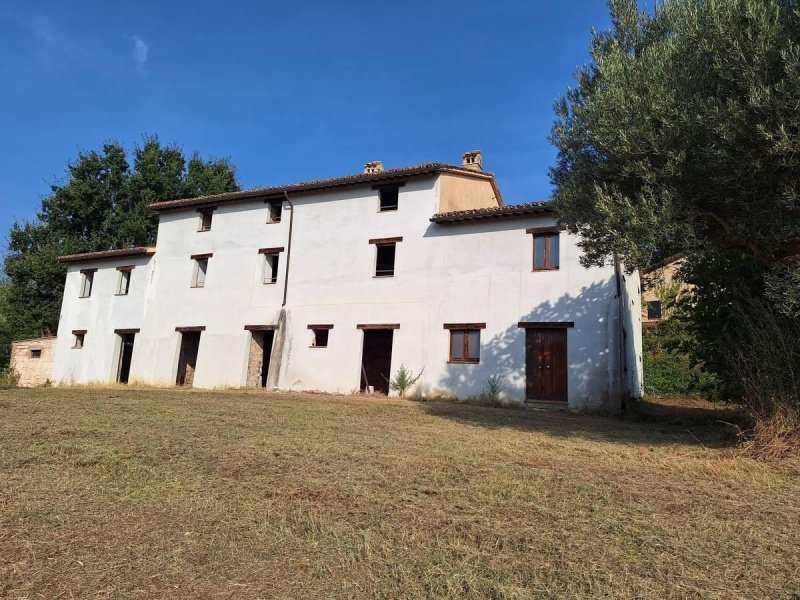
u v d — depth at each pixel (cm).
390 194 2075
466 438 863
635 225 725
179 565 348
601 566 350
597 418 1359
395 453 702
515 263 1712
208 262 2300
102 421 919
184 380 2322
